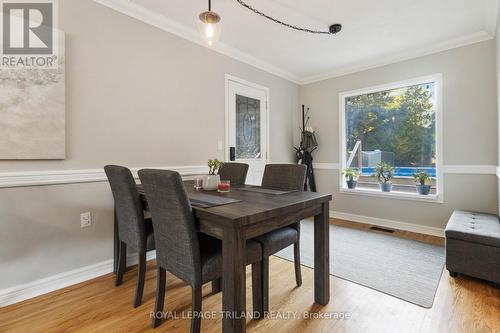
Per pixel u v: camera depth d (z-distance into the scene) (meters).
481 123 2.91
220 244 1.55
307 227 3.61
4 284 1.76
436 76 3.20
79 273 2.09
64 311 1.68
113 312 1.67
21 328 1.52
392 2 2.33
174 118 2.75
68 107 2.03
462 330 1.47
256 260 1.54
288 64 3.83
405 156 3.60
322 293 1.74
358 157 4.05
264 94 3.88
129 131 2.40
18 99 1.79
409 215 3.46
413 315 1.62
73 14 2.05
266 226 1.36
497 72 2.66
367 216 3.85
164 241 1.44
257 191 1.98
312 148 4.38
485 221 2.38
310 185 4.33
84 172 2.11
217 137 3.21
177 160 2.78
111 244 2.28
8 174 1.76
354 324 1.54
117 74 2.31
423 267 2.31
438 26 2.74
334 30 2.78
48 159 1.94
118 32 2.32
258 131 3.79
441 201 3.20
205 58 3.06
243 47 3.27
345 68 3.98
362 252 2.67
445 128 3.15
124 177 1.65
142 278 1.74
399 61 3.50
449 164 3.13
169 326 1.53
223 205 1.43
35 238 1.89
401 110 3.62
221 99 3.25
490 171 2.87
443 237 3.17
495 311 1.65
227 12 2.48
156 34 2.59
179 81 2.80
